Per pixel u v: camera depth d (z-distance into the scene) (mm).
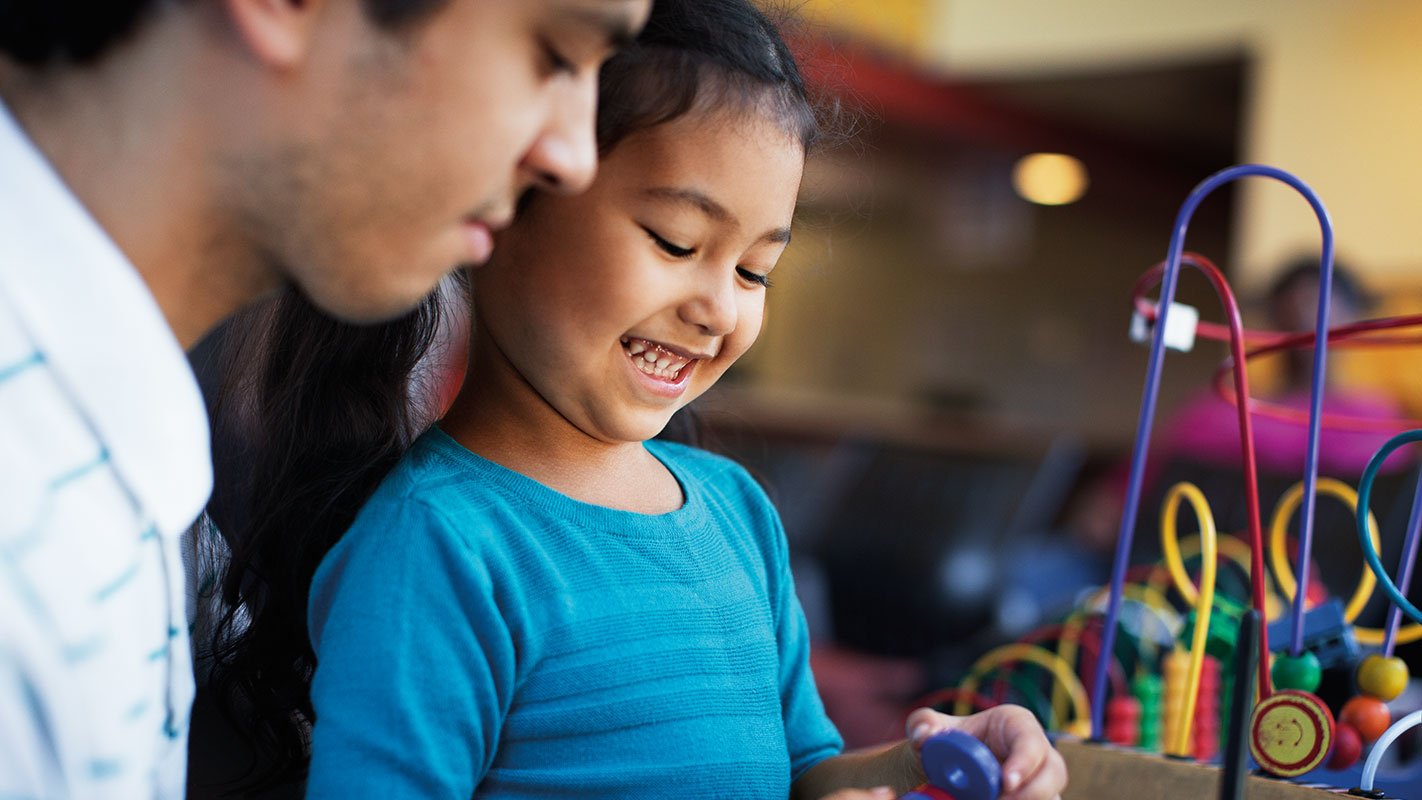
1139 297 805
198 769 744
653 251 608
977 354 8195
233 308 523
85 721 462
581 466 671
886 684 2061
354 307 498
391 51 454
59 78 469
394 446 732
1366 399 2477
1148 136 6531
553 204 609
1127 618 1155
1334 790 642
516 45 468
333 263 484
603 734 620
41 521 443
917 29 5254
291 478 725
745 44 638
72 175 475
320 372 726
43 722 452
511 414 659
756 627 710
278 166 466
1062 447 2617
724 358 667
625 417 637
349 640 575
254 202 475
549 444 663
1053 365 7898
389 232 480
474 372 669
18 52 461
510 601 606
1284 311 2621
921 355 8414
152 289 494
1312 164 4254
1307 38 4312
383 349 730
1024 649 1171
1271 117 4359
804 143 658
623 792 617
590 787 613
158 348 478
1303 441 2361
